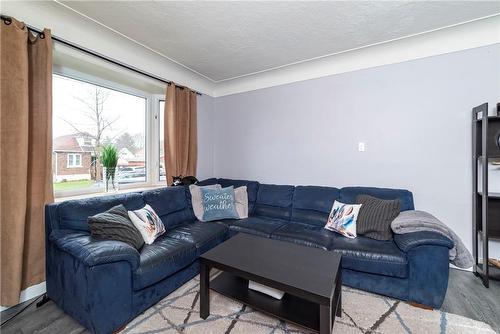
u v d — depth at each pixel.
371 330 1.46
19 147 1.63
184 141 3.17
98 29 2.12
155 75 2.80
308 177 3.07
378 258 1.77
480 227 2.13
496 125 2.11
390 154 2.57
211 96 3.80
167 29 2.12
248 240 1.93
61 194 2.27
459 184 2.27
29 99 1.77
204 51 2.56
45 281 1.84
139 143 3.08
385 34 2.23
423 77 2.39
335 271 1.41
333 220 2.34
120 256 1.43
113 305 1.41
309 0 1.75
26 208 1.74
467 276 2.11
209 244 2.22
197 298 1.80
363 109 2.70
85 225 1.82
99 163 2.62
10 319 1.56
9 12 1.66
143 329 1.46
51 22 1.88
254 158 3.51
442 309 1.66
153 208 2.35
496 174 2.17
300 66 2.96
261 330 1.46
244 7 1.82
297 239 2.13
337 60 2.77
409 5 1.81
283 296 1.52
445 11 1.89
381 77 2.59
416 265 1.67
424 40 2.32
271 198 2.98
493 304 1.71
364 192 2.49
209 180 3.36
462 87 2.24
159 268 1.66
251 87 3.48
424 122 2.40
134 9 1.84
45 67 1.80
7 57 1.61
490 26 2.08
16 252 1.62
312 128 3.03
